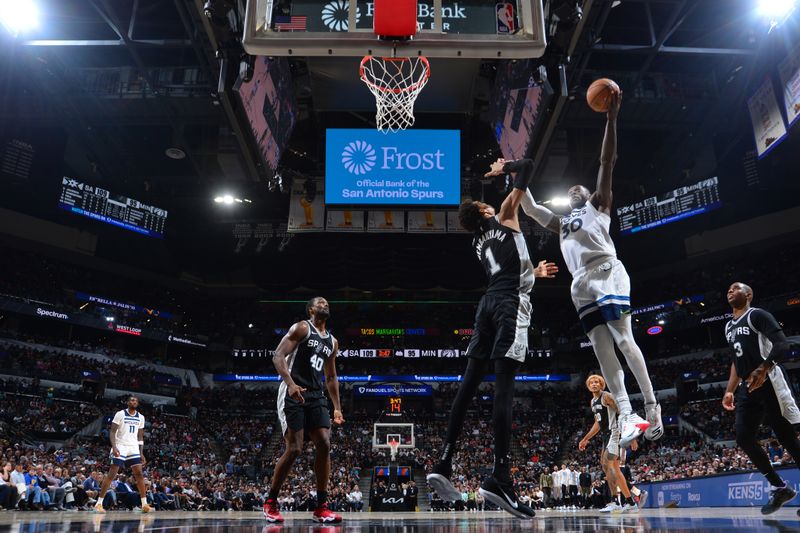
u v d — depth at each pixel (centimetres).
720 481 1201
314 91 2103
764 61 2003
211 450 3216
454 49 695
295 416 481
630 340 417
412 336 4156
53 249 3444
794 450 476
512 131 1811
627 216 3294
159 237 3509
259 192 3256
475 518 617
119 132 2766
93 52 2316
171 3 2045
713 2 2011
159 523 434
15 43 2064
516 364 400
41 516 679
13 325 3325
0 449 1875
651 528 295
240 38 1445
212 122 2408
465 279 3912
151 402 3506
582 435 3400
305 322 504
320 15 723
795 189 2917
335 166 2364
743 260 3425
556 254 3656
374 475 2733
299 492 2358
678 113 2359
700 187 3034
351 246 3738
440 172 2367
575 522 392
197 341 3938
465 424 3638
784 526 292
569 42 1446
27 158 2969
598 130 2639
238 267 3959
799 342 2972
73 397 3025
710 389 3155
